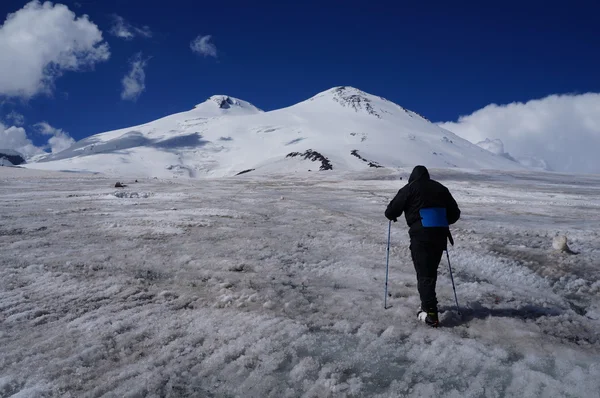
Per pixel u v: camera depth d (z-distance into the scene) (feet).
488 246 28.32
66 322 14.12
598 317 15.39
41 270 20.25
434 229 14.14
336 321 14.44
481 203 60.23
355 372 10.92
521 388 10.07
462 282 19.72
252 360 11.48
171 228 32.99
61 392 9.87
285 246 27.22
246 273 20.71
